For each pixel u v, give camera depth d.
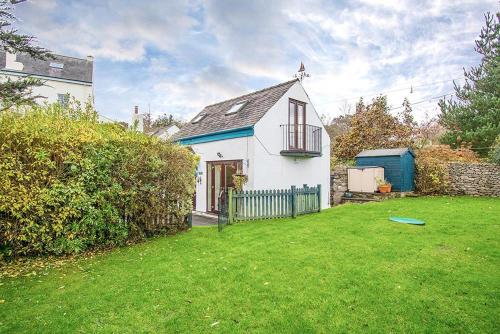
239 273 5.08
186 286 4.60
